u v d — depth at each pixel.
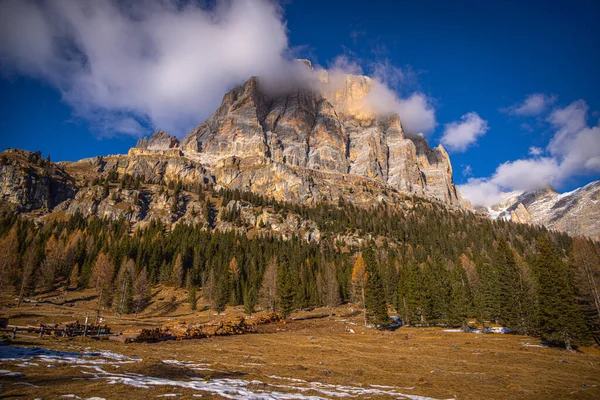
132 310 102.38
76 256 129.25
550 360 38.12
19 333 38.09
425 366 33.06
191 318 90.12
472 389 23.69
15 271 96.50
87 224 191.00
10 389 14.63
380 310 73.19
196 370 23.78
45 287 110.62
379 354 40.69
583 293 54.59
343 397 18.98
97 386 16.16
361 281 88.81
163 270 132.88
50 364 21.03
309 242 192.50
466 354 41.59
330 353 39.81
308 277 129.00
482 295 74.94
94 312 89.69
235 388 18.59
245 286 118.62
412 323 79.88
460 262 132.38
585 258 58.25
